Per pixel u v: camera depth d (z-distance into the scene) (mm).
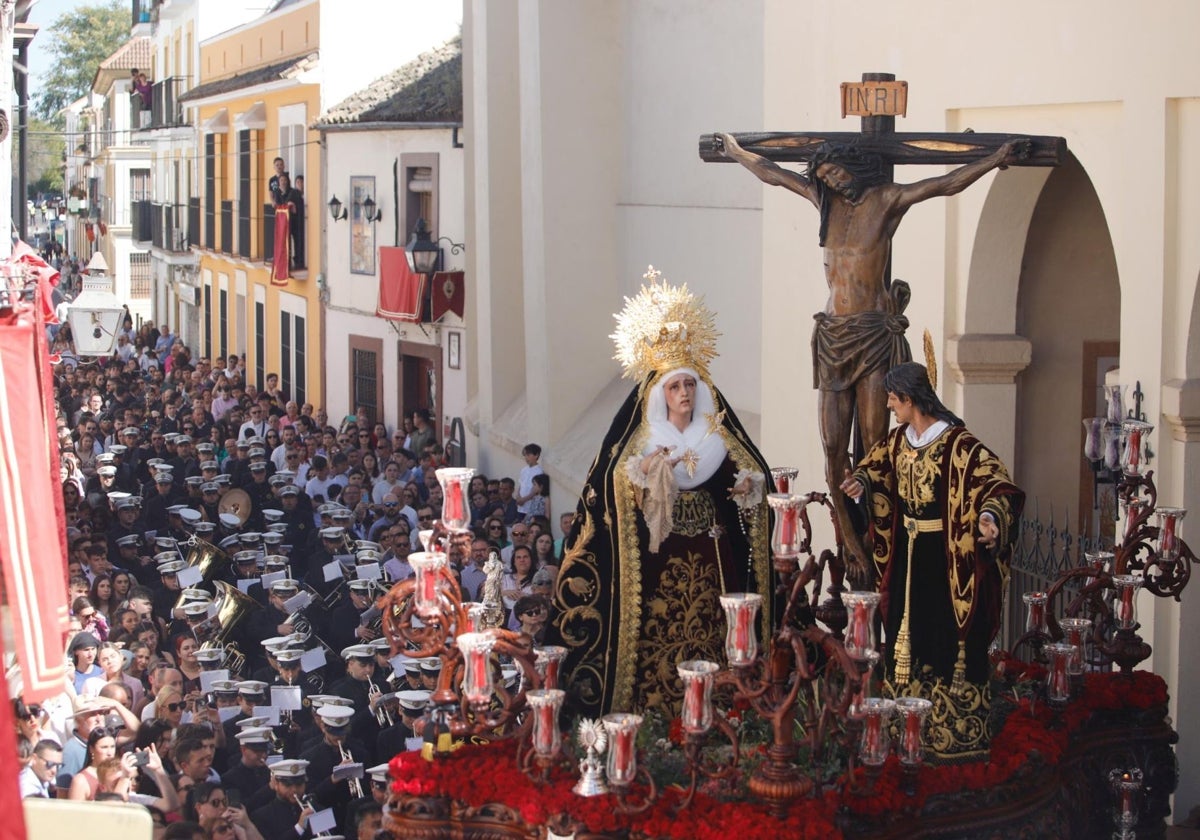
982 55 12086
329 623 16391
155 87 60094
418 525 20453
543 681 7242
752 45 19672
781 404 15180
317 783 12117
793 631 6832
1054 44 11234
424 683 12875
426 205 29938
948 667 7758
